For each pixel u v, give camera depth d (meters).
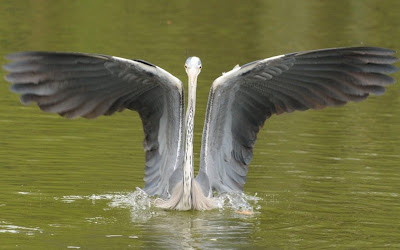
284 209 12.34
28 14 31.80
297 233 11.19
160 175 13.17
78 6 34.16
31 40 26.80
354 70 12.34
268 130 17.66
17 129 16.84
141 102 12.80
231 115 13.05
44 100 11.84
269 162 14.94
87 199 12.68
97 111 12.46
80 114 12.27
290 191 13.24
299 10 34.28
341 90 12.55
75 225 11.34
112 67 12.09
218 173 13.16
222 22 31.48
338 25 31.06
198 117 18.48
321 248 10.48
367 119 18.84
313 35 29.08
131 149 15.58
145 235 11.02
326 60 12.31
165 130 13.09
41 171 13.95
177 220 11.89
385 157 15.35
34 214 11.78
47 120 17.77
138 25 30.41
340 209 12.29
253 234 11.09
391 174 14.20
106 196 12.88
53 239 10.63
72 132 16.81
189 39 28.05
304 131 17.56
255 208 12.37
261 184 13.59
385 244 10.67
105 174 13.95
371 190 13.26
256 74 12.48
